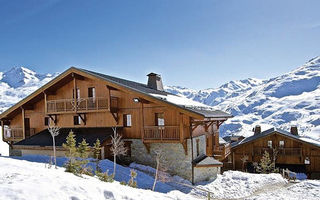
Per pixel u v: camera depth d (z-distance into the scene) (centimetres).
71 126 2192
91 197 737
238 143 3556
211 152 2372
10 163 1070
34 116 2392
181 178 1784
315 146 2928
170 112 1842
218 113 2336
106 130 2025
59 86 2239
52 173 957
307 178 2955
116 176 1521
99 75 2091
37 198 649
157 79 2811
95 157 1767
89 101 2045
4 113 2402
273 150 3077
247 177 1938
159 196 986
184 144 1788
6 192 643
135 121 1975
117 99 2039
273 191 1614
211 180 1881
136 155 1964
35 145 1930
